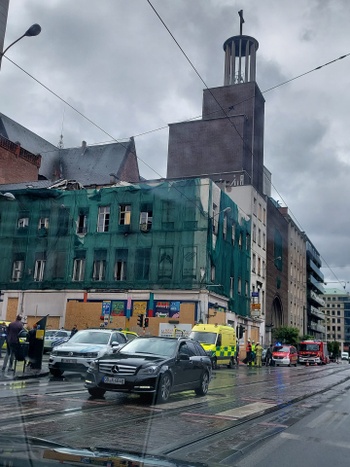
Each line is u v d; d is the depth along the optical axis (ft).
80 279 124.26
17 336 50.80
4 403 30.76
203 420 27.89
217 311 119.34
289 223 214.28
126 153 194.29
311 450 21.62
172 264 116.26
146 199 122.11
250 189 156.35
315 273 282.97
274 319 189.06
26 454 6.95
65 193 130.31
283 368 119.14
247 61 197.26
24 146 184.24
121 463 7.15
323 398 44.47
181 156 185.47
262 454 20.43
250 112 183.42
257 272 160.86
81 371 47.80
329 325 573.74
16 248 131.23
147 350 38.47
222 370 87.15
